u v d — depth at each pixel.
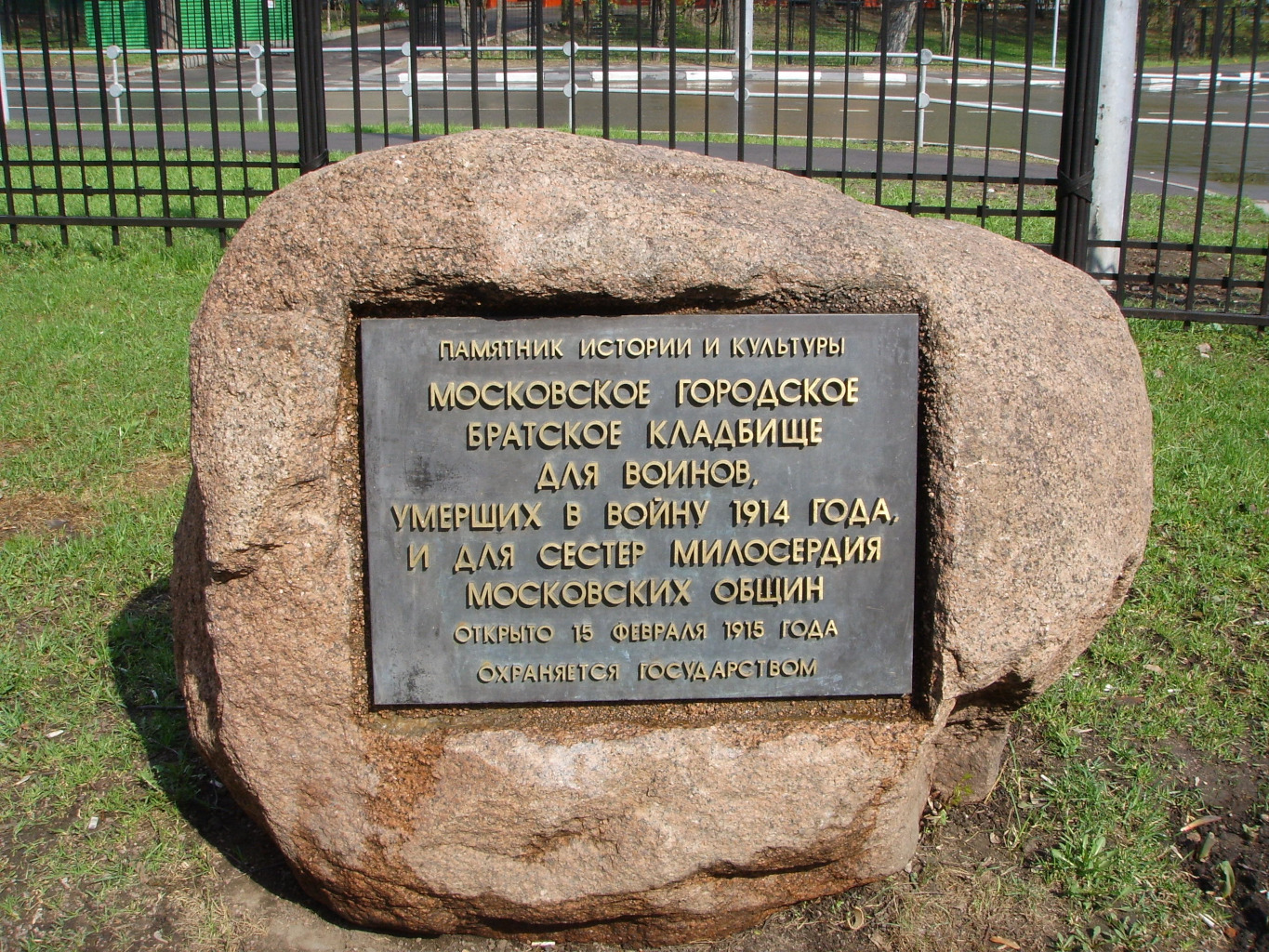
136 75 20.30
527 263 2.75
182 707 3.81
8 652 4.04
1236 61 24.31
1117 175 7.59
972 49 23.88
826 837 2.91
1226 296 7.04
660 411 2.84
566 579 2.90
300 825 2.89
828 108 17.44
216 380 2.79
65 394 5.92
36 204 8.12
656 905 2.91
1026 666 2.93
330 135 13.34
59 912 3.03
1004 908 3.12
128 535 4.77
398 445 2.83
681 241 2.80
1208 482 5.23
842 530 2.91
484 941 3.02
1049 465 2.88
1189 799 3.51
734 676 2.95
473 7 6.77
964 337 2.85
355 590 2.89
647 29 22.91
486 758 2.83
